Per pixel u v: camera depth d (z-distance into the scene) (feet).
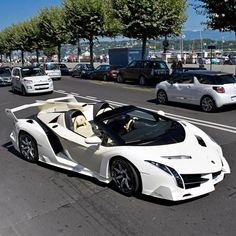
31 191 18.69
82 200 17.22
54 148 21.79
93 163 19.15
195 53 142.72
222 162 18.25
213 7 54.39
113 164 17.72
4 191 18.90
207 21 57.72
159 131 18.88
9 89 80.33
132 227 14.42
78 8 106.93
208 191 16.03
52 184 19.51
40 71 69.82
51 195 18.03
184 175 15.66
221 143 26.73
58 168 22.07
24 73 68.44
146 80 77.20
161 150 16.74
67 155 21.11
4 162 23.97
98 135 19.67
